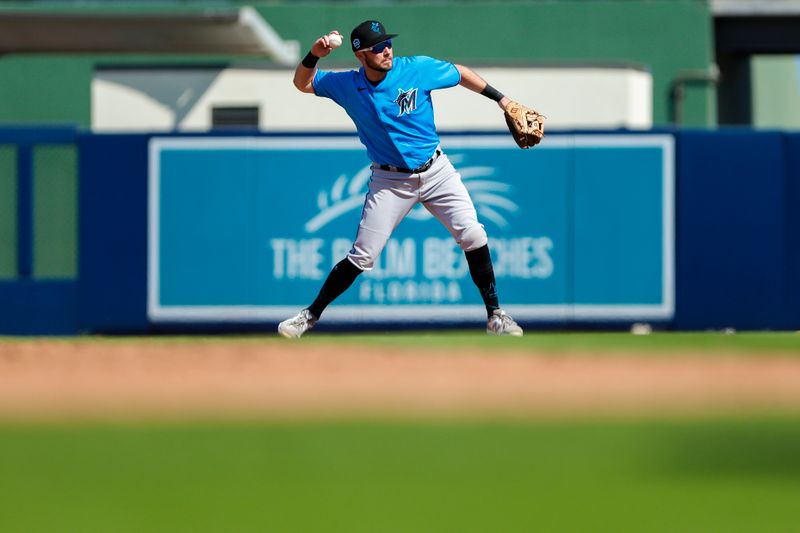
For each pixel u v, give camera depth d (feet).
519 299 121.39
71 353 60.95
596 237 121.60
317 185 122.21
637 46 232.73
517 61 195.42
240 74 196.54
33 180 124.88
